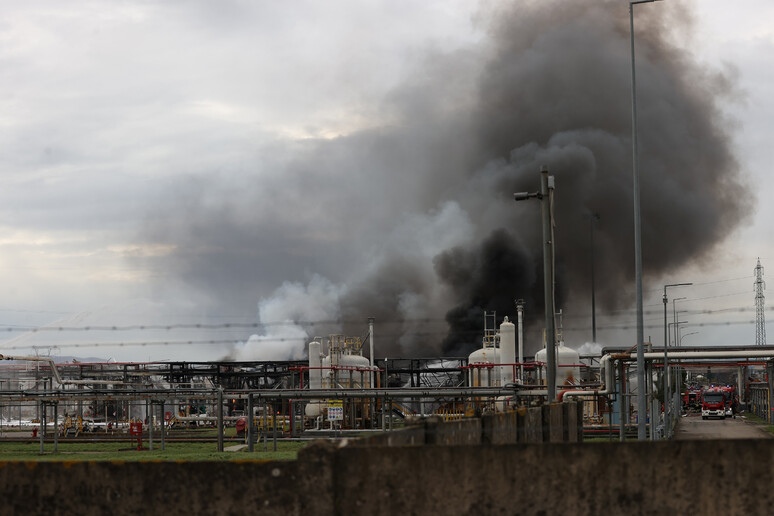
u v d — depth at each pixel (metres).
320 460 13.03
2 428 101.19
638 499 12.73
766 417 109.44
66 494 13.73
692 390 162.38
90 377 109.81
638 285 43.91
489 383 86.62
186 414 114.62
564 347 85.19
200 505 13.33
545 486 12.84
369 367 88.56
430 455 12.98
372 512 12.98
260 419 89.50
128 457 50.91
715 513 12.62
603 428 70.12
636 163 43.88
